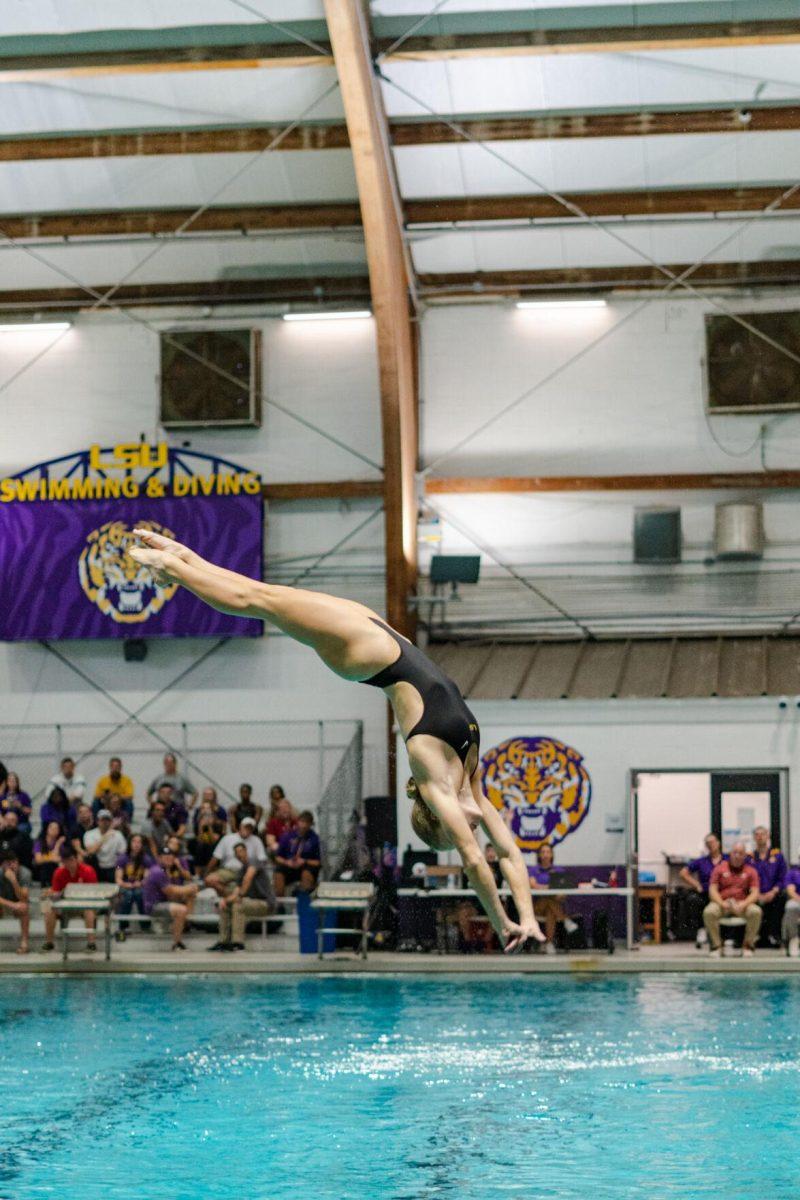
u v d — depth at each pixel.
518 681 24.42
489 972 19.62
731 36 20.70
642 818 27.25
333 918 21.38
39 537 26.61
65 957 19.98
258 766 26.19
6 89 22.89
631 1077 12.37
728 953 20.22
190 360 26.64
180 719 26.47
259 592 7.53
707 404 26.03
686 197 24.39
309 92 22.48
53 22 21.34
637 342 26.52
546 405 26.64
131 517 26.52
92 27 21.38
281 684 26.38
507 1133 10.45
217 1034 14.71
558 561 26.55
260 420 26.83
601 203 24.59
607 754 22.62
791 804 22.17
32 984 18.80
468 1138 10.30
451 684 7.36
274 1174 9.34
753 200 24.30
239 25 21.19
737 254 25.69
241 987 18.39
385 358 24.23
